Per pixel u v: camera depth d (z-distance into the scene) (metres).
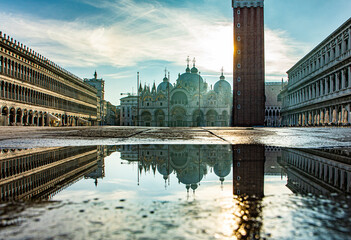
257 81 85.06
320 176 5.48
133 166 6.89
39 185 4.74
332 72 62.12
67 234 2.53
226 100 151.00
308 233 2.55
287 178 5.26
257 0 85.19
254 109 84.94
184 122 145.62
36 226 2.72
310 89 79.38
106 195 3.95
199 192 4.13
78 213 3.13
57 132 24.28
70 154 9.59
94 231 2.60
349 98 53.34
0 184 4.86
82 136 19.73
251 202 3.53
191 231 2.62
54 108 84.12
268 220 2.89
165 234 2.53
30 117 70.56
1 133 22.75
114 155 9.21
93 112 132.00
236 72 85.81
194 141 15.45
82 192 4.17
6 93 58.25
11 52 60.28
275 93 150.38
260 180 5.06
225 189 4.30
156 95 149.62
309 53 78.38
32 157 8.78
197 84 161.50
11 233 2.54
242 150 10.69
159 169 6.42
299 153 9.66
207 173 5.78
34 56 70.88
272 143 14.08
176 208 3.30
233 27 86.56
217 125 142.12
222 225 2.76
